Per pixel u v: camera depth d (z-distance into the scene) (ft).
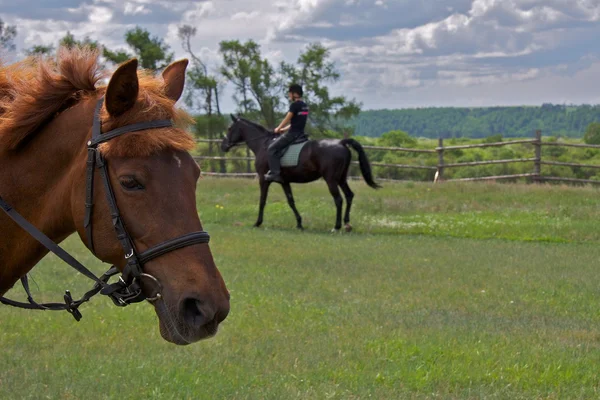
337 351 21.42
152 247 10.68
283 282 31.81
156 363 19.89
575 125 545.44
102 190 10.94
